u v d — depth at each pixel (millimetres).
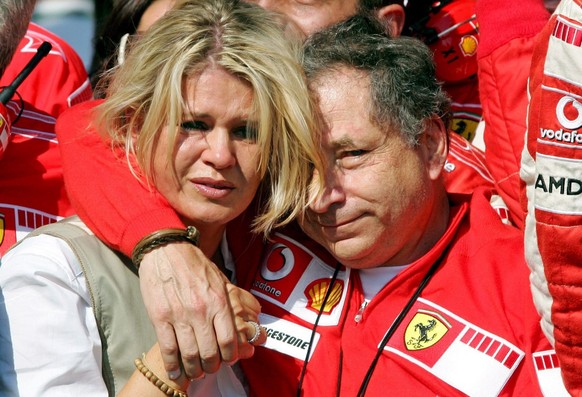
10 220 8422
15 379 6438
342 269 7543
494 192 8656
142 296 6582
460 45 10094
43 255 6648
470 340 6785
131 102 6727
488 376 6617
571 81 5910
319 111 6836
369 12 8641
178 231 6496
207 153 6578
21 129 8930
